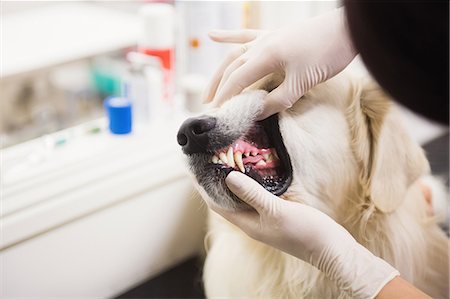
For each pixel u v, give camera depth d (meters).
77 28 1.40
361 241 0.92
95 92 1.39
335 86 0.86
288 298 0.99
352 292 0.82
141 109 1.22
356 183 0.90
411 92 0.57
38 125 1.28
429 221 1.02
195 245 1.32
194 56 1.29
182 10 1.28
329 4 1.27
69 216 1.07
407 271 0.94
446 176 1.26
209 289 1.07
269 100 0.82
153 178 1.17
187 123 0.80
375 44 0.57
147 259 1.25
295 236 0.83
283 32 0.85
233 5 1.26
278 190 0.86
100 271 1.17
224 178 0.83
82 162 1.12
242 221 0.86
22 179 1.06
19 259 1.03
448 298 1.03
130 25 1.43
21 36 1.35
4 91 1.26
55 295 1.11
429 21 0.54
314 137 0.85
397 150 0.87
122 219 1.16
